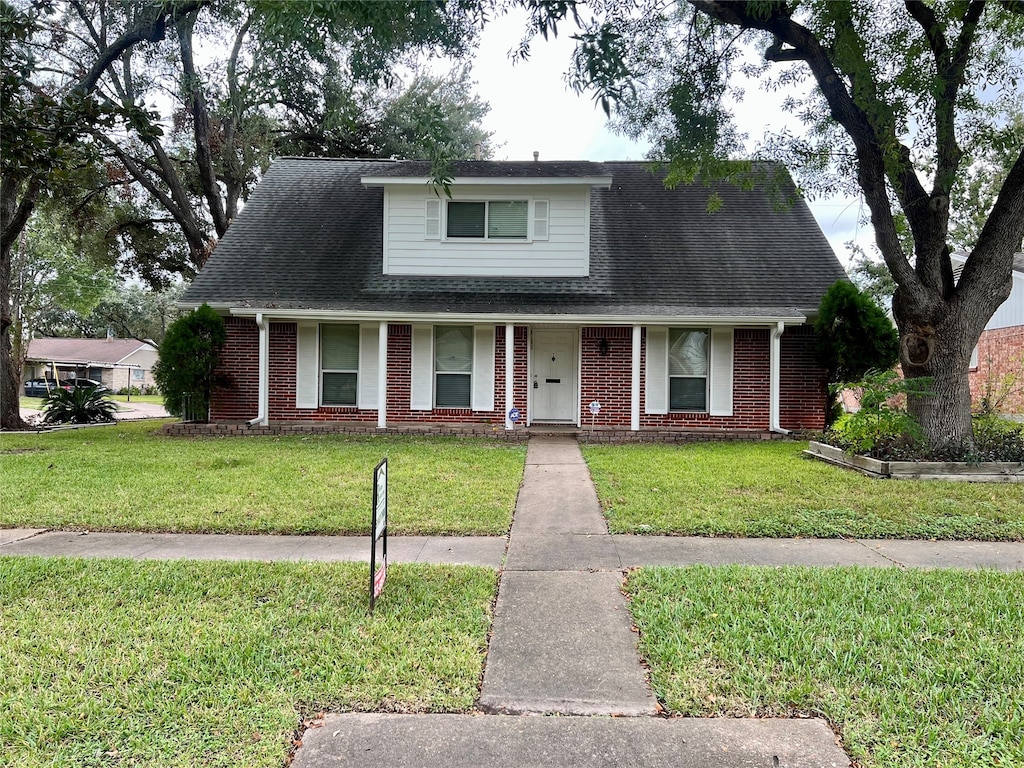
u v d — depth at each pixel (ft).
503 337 41.09
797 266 42.96
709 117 28.84
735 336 40.11
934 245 26.96
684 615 11.37
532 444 34.65
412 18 18.63
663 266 43.27
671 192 50.57
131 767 7.18
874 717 8.19
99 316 159.12
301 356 41.39
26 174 20.98
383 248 43.27
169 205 60.64
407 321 39.04
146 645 10.12
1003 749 7.49
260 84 50.85
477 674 9.36
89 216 63.98
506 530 17.63
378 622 11.11
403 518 18.58
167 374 37.86
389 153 75.41
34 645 10.14
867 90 23.68
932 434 26.96
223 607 11.79
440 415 41.37
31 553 15.31
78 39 51.01
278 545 16.20
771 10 23.04
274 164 54.29
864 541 16.62
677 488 22.45
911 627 10.78
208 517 18.54
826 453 28.91
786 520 18.21
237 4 41.65
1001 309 51.96
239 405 41.34
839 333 35.88
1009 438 26.89
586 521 18.67
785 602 11.91
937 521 18.06
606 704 8.57
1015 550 15.79
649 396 40.55
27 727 7.89
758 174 39.58
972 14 24.80
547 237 42.55
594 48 17.44
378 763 7.27
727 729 7.97
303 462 27.61
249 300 40.22
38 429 48.83
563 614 11.68
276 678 9.17
